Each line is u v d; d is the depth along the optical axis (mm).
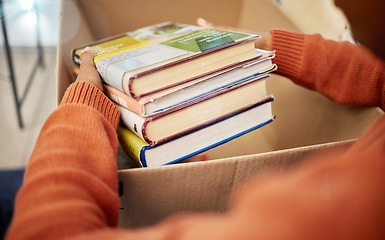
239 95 579
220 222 259
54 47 2420
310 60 699
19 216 320
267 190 248
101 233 293
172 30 703
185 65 507
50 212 310
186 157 555
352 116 667
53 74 2215
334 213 233
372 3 270
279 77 891
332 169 258
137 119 512
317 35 710
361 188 241
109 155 416
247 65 564
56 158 371
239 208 257
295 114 808
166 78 497
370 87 610
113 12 963
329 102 724
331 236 230
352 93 639
